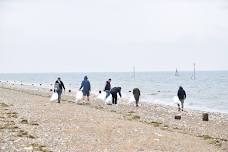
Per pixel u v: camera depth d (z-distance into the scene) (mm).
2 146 16656
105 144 19078
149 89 113000
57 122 24906
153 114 38188
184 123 32562
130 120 29469
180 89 43906
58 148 17297
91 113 31578
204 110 51719
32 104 36469
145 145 19547
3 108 31109
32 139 18766
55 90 41406
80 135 20891
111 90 44031
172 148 19375
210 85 143625
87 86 43312
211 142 22406
